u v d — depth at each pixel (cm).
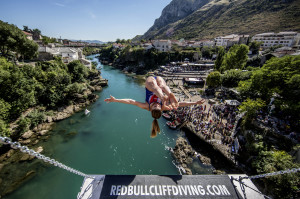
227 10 17000
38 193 2042
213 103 4250
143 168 2503
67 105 4259
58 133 3238
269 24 11312
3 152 2534
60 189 2109
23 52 4788
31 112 3338
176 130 3484
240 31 12638
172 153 2809
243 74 4325
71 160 2611
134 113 4272
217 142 2761
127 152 2823
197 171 2431
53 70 4516
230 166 2458
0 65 3061
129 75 8788
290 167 1673
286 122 2367
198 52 9438
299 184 1529
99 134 3294
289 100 2245
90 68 7150
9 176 2216
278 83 2475
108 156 2728
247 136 2447
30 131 3056
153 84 393
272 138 2217
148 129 3538
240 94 3300
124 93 5884
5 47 4622
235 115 3344
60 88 4350
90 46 18100
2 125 2553
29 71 3756
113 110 4409
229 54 5769
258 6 14025
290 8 11431
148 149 2903
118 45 14188
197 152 2812
